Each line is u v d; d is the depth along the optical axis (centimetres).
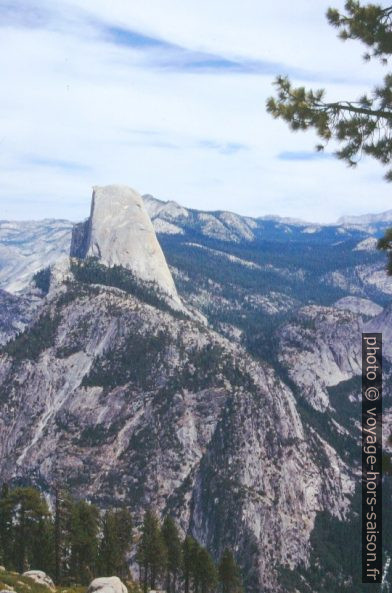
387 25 3177
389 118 3200
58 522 11325
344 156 3288
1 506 11519
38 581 7569
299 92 3284
